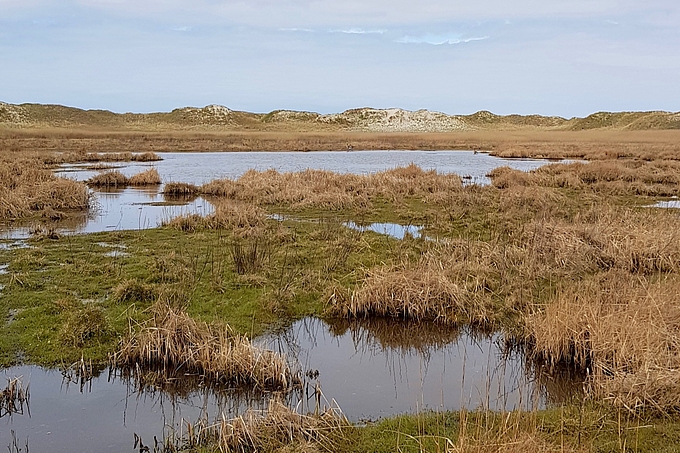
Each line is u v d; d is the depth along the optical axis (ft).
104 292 36.11
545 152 174.40
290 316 33.88
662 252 42.55
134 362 26.91
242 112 590.55
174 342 27.12
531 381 26.37
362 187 81.30
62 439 21.16
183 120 525.34
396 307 33.99
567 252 43.45
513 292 36.63
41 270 40.60
